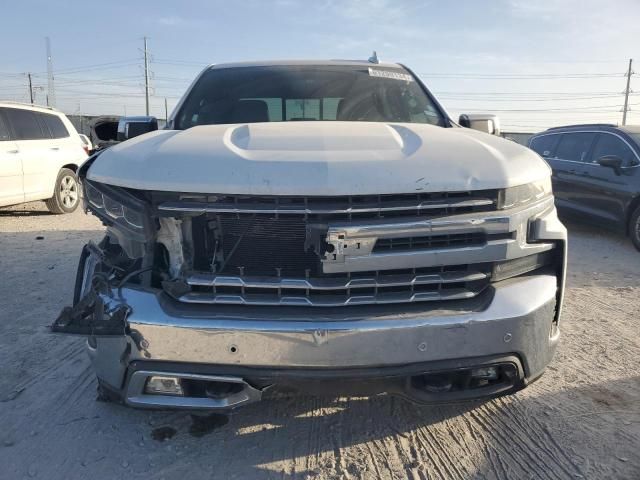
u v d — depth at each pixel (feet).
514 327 7.79
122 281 7.90
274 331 7.29
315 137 8.59
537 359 8.24
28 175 30.76
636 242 24.52
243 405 7.70
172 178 7.54
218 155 7.81
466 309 7.73
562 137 30.45
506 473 8.48
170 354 7.50
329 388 7.64
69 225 29.86
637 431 9.61
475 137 9.33
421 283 7.66
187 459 8.85
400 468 8.62
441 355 7.61
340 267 7.36
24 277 18.99
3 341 13.48
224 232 7.77
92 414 10.16
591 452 8.99
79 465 8.68
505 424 9.82
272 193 7.30
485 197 7.70
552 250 8.62
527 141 34.37
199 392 7.82
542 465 8.66
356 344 7.38
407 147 8.33
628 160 25.48
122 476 8.42
